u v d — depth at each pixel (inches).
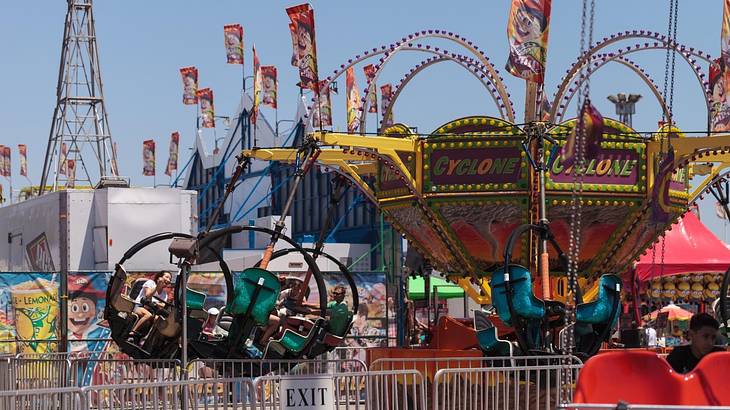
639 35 676.7
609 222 671.8
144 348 639.8
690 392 295.1
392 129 697.6
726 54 634.2
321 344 650.2
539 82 608.1
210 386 591.8
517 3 609.3
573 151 424.5
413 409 518.0
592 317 569.6
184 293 560.7
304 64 649.6
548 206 653.9
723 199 720.3
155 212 960.9
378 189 725.3
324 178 1759.4
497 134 655.1
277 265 1238.3
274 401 446.3
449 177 667.4
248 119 1876.2
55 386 631.8
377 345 860.6
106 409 609.9
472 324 799.1
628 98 1348.4
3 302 795.4
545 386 551.2
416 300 1198.9
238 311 617.6
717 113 672.4
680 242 941.8
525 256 663.1
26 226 1080.2
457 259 690.2
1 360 646.5
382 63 688.4
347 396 474.0
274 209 1825.8
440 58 714.2
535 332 567.8
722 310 579.8
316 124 823.7
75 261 962.1
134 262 948.6
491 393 552.4
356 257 1375.5
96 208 965.2
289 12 647.1
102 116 1914.4
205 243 604.4
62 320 800.9
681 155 661.9
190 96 1656.0
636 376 295.1
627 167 664.4
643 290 1008.2
